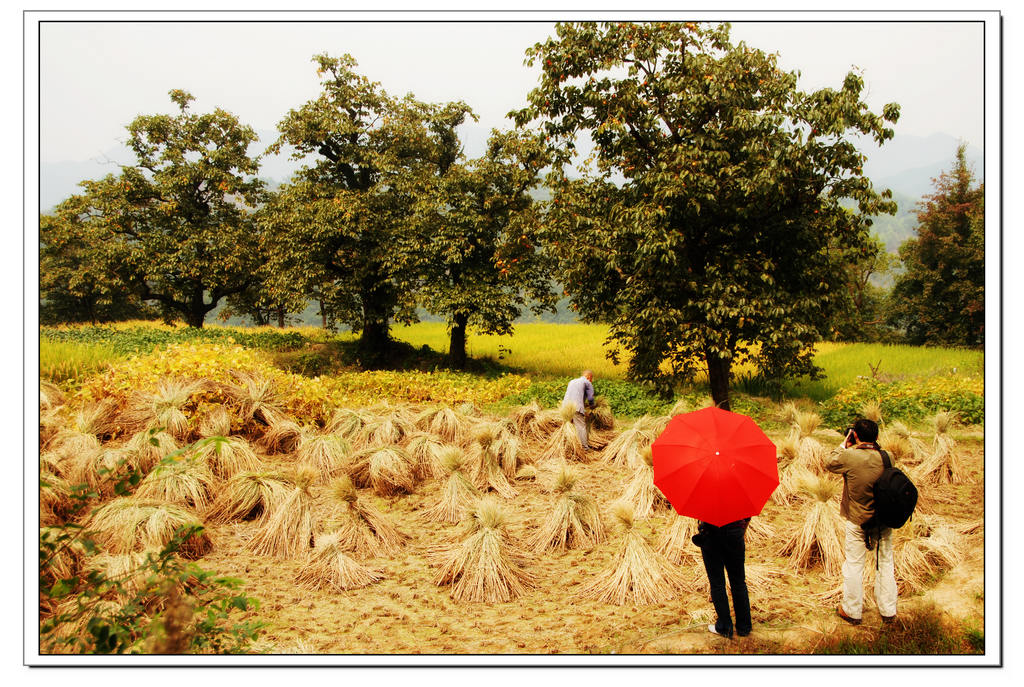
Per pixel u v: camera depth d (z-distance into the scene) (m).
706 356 14.51
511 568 5.94
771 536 6.93
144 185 30.06
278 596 5.73
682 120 13.71
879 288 44.03
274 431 11.11
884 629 4.73
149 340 23.50
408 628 5.10
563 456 10.74
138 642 4.13
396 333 36.31
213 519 7.55
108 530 6.18
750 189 12.12
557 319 67.69
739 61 12.97
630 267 14.29
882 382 16.47
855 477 4.82
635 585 5.54
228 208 32.41
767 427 13.07
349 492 6.97
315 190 25.25
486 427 10.38
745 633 4.67
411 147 26.17
